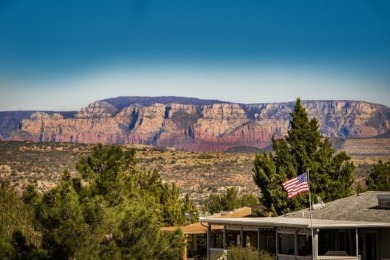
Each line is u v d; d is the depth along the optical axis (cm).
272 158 8456
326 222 5312
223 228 6159
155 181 9025
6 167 19225
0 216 4084
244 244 6256
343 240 5434
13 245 3972
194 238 7331
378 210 5734
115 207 4578
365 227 5162
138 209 4412
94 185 4716
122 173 4959
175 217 8919
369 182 9612
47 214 4103
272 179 8062
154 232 4322
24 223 4122
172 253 4394
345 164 8306
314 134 8381
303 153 8231
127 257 4172
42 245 4094
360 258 5134
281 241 5991
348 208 6012
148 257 4262
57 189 4381
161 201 8975
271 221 5559
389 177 9569
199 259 6950
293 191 5206
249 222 5678
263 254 5462
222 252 5891
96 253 4106
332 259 5106
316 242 5088
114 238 4312
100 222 4162
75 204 4172
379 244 5284
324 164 8212
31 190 4303
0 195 4172
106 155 4919
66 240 4041
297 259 5319
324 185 8125
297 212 6450
